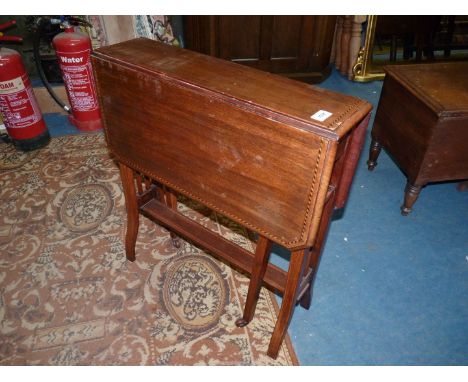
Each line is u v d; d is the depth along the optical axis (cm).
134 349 179
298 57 418
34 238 236
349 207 268
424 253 234
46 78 363
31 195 269
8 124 300
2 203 262
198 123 136
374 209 267
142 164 170
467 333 192
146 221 249
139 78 145
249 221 144
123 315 194
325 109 120
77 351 178
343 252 233
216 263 222
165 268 218
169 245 233
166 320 192
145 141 160
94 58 157
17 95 287
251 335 186
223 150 135
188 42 416
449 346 186
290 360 176
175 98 138
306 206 123
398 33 421
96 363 174
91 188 276
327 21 401
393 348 184
